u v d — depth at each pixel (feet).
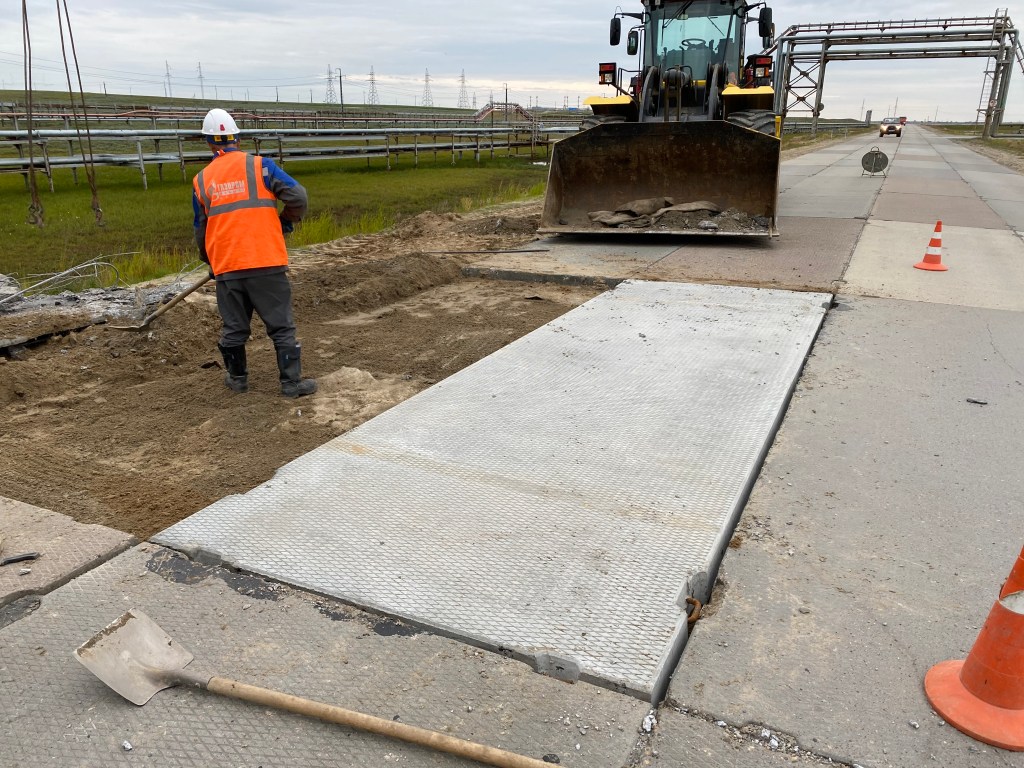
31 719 6.79
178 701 7.02
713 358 16.81
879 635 7.97
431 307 23.21
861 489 11.14
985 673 6.78
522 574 8.81
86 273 28.86
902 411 14.14
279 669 7.36
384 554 9.20
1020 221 40.06
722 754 6.49
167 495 11.34
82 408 15.08
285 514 10.12
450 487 10.90
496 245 32.83
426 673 7.34
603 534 9.68
